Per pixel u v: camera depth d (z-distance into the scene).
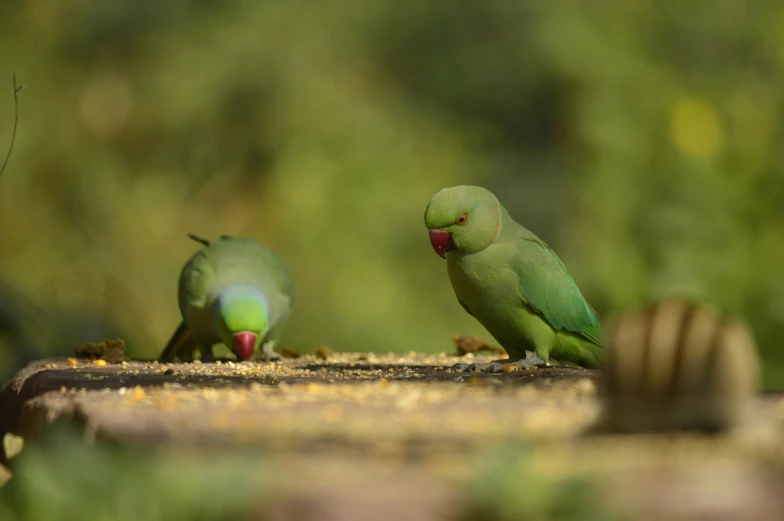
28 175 20.66
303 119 22.06
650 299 13.00
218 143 22.45
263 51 22.75
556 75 22.02
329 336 19.20
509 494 3.36
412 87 24.36
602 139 14.42
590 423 4.37
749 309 12.64
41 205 20.36
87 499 3.86
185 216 21.28
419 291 20.97
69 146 21.33
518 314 8.02
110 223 20.20
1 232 19.77
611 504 3.42
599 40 15.41
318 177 21.19
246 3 23.58
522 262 7.88
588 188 14.50
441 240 7.86
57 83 22.53
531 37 22.73
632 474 3.51
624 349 4.16
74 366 8.10
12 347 13.06
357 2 24.08
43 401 5.70
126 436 4.23
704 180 13.24
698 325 4.12
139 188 21.11
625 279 13.42
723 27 14.94
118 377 6.82
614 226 13.86
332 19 23.64
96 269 18.64
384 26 24.16
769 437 4.05
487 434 4.24
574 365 8.88
